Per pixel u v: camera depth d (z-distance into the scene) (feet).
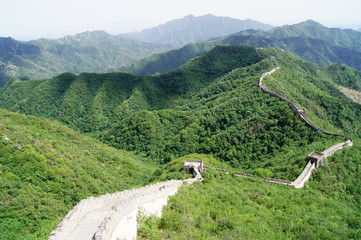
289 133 245.65
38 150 175.83
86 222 53.36
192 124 360.48
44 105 630.33
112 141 435.12
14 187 141.08
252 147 257.55
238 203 115.24
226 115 331.57
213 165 216.13
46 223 126.62
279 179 163.94
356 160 183.52
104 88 650.02
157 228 73.97
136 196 69.87
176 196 102.47
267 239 84.69
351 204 146.51
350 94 543.80
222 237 78.59
